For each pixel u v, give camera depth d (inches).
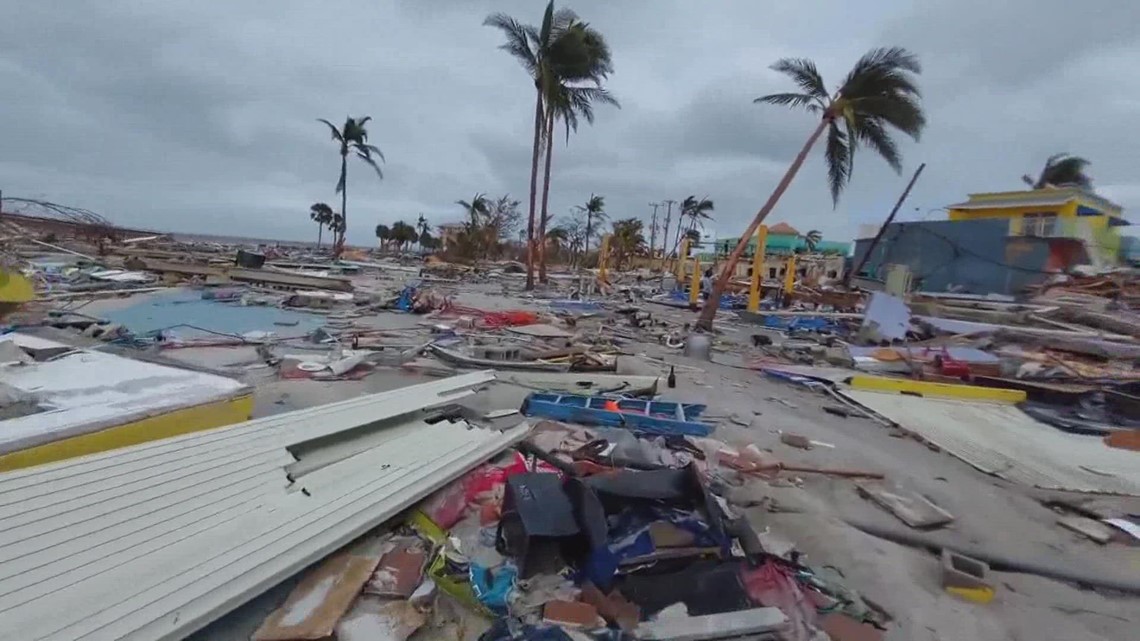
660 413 236.4
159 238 1044.5
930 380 370.9
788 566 128.9
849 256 1229.7
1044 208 957.2
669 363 383.9
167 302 507.8
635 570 114.9
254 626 95.7
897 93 578.9
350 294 631.2
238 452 137.6
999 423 286.4
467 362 321.4
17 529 93.7
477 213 1920.5
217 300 538.0
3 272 281.1
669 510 130.7
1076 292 631.8
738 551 128.3
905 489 187.6
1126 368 355.9
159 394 168.2
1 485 102.7
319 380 269.1
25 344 205.6
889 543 150.3
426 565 117.4
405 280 960.9
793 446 222.7
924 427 268.7
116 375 182.7
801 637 106.0
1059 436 269.4
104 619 81.5
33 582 84.9
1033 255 802.2
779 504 165.3
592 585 112.1
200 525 108.0
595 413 223.0
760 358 442.9
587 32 930.7
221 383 185.9
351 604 102.9
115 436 144.0
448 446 167.6
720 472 183.2
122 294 514.9
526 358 345.7
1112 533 164.7
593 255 2292.1
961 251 871.1
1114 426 284.4
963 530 161.8
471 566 117.3
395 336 396.5
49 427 134.0
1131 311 536.4
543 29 884.6
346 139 1429.6
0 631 75.4
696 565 118.9
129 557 95.4
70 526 98.3
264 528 110.9
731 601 112.0
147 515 106.9
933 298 674.8
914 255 932.6
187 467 125.3
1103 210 981.2
